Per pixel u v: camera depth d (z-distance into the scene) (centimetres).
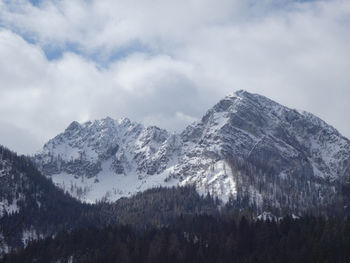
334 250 18200
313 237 19688
